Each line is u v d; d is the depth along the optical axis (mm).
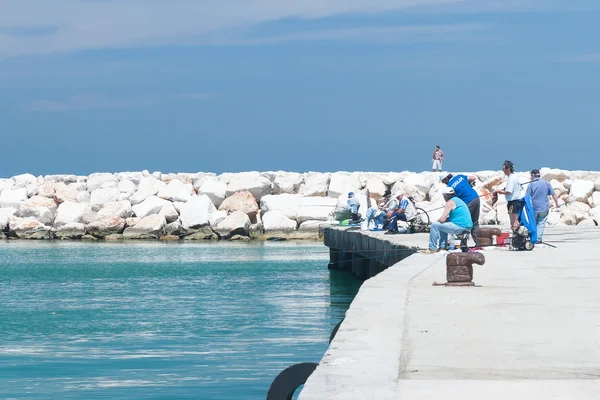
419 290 17703
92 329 27469
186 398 17859
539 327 13156
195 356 22516
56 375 20391
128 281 41969
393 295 16562
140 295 36594
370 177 74625
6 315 30812
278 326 27516
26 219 71938
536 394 9047
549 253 28469
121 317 30094
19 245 64938
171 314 30703
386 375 9641
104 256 55438
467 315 14312
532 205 31969
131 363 21734
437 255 26688
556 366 10438
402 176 73688
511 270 22328
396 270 21859
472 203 30953
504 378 9852
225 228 68625
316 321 28594
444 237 28781
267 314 30391
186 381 19453
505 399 8852
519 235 29609
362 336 11961
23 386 19188
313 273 45594
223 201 72250
